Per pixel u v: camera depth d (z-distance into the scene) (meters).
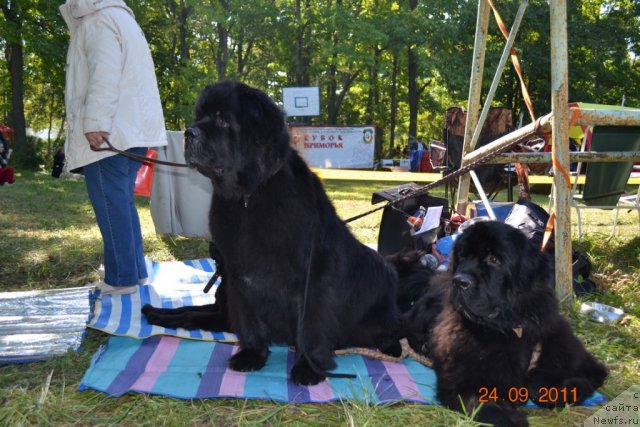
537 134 4.33
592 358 3.11
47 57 23.47
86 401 2.80
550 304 2.92
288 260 3.03
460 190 5.94
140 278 4.79
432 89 35.62
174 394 2.86
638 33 24.69
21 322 3.78
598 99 25.62
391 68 27.23
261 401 2.87
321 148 19.42
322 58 27.72
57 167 17.92
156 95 4.46
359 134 19.44
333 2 30.64
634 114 4.14
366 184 16.75
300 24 27.75
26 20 22.81
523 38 25.48
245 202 2.98
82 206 10.11
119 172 4.27
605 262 5.81
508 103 26.08
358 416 2.60
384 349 3.60
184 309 4.08
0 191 12.30
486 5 5.33
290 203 2.98
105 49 4.01
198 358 3.40
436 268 4.33
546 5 23.59
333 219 3.31
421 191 4.90
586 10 28.88
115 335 3.72
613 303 4.49
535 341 2.90
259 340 3.34
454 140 7.38
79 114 4.18
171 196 7.11
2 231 7.36
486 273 2.76
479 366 2.78
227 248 3.10
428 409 2.76
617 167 5.84
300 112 22.34
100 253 6.08
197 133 2.82
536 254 2.92
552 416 2.76
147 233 7.43
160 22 28.25
